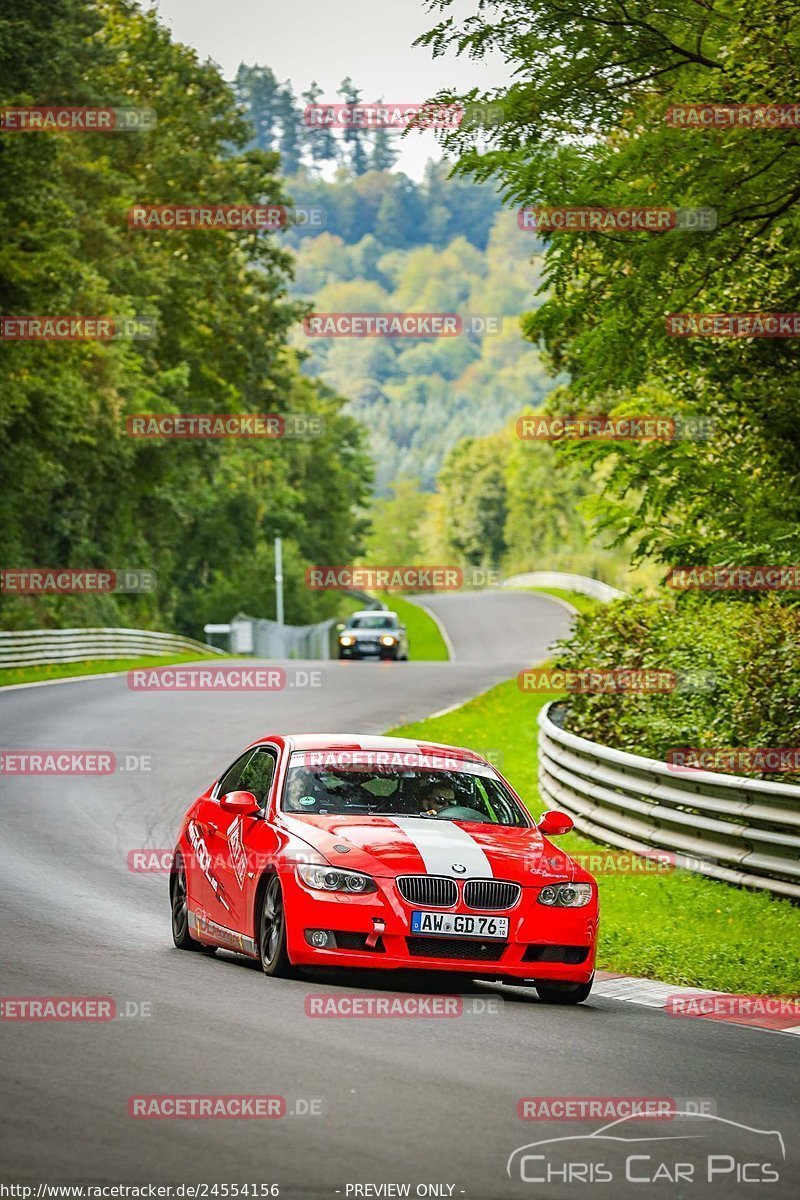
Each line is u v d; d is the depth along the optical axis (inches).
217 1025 853.8
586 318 1669.5
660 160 1515.7
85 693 3870.6
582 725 2251.5
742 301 1750.7
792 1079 807.1
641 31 1524.4
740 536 1808.6
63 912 1305.4
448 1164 608.1
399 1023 893.2
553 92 1558.8
